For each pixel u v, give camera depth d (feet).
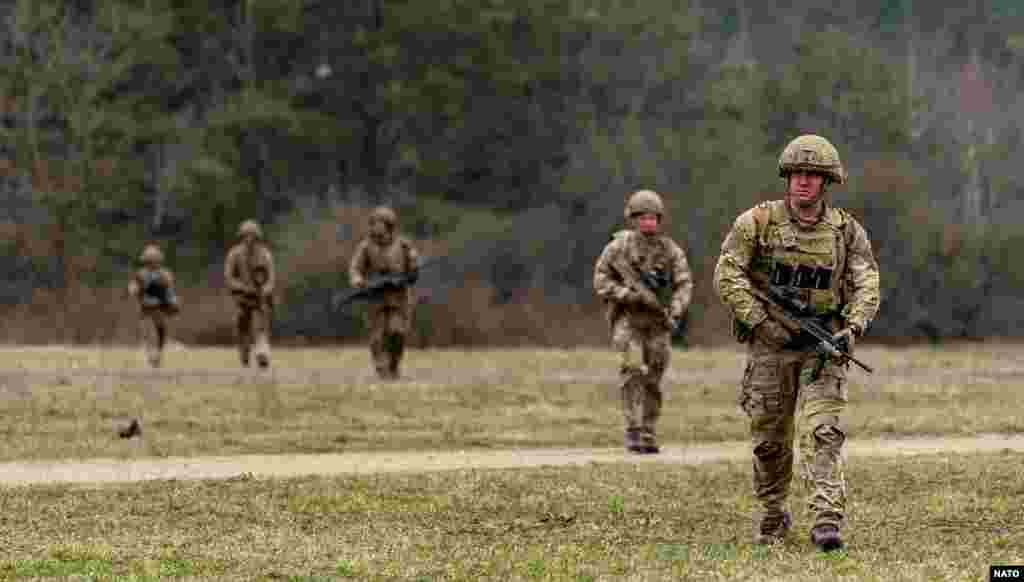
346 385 184.34
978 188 501.15
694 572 76.33
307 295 404.16
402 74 554.05
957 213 466.29
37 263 460.14
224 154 527.81
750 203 437.17
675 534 88.48
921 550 81.56
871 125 532.73
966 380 200.54
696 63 596.70
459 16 542.98
